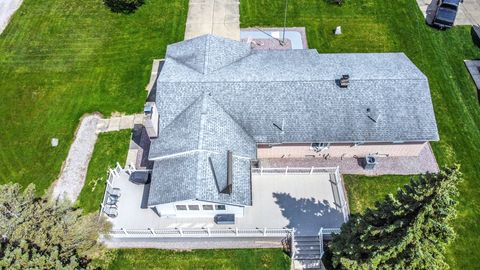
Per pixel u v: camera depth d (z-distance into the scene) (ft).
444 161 121.80
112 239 105.19
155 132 110.01
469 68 145.59
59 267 80.28
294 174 116.98
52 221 89.56
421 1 168.96
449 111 133.59
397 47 152.46
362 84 116.78
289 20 163.02
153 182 104.01
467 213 110.93
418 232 70.54
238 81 116.37
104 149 124.67
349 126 113.60
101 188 115.75
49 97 137.18
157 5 168.35
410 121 114.01
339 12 165.58
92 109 134.00
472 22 160.97
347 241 85.66
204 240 105.09
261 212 108.78
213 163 102.06
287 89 116.16
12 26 159.94
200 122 108.17
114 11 165.27
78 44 153.38
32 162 121.60
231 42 131.64
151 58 148.46
